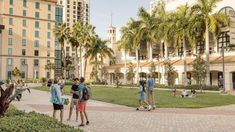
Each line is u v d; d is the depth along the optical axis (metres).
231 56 45.69
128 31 57.44
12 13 90.56
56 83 12.65
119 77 65.62
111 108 19.25
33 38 94.12
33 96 30.69
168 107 19.64
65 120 13.95
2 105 10.41
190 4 58.59
